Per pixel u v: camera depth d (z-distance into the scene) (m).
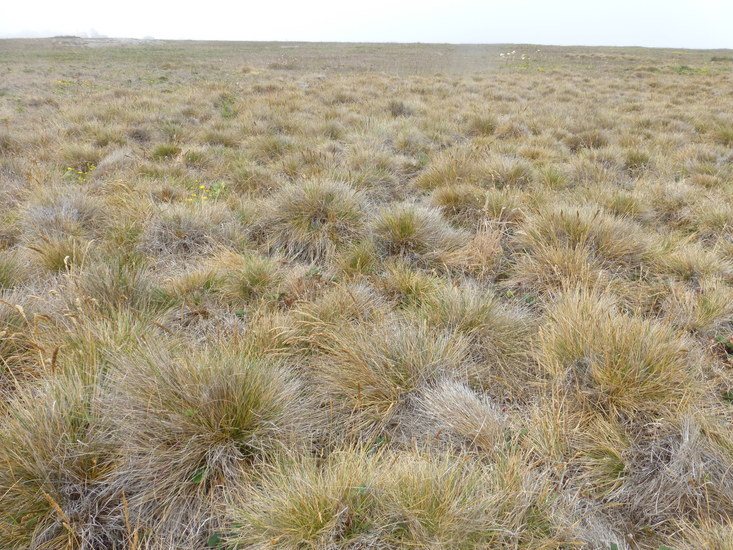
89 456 2.18
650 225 5.45
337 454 2.38
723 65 27.61
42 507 2.01
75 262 3.99
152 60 29.16
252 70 22.23
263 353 2.83
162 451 2.22
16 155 7.56
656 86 18.38
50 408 2.20
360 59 31.02
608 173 7.04
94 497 2.15
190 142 8.80
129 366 2.47
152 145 8.65
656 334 2.85
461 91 16.05
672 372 2.65
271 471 2.27
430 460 2.23
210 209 5.11
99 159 7.41
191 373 2.43
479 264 4.41
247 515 1.99
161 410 2.26
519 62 28.86
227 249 4.54
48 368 2.50
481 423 2.54
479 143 8.77
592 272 3.98
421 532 1.90
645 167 7.58
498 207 5.29
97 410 2.30
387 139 9.02
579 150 8.83
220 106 12.79
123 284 3.53
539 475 2.25
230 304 3.81
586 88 17.77
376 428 2.65
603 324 2.87
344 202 5.08
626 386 2.62
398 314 3.67
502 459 2.29
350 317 3.50
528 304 3.92
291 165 7.00
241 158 7.66
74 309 3.19
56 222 4.74
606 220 4.60
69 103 12.59
